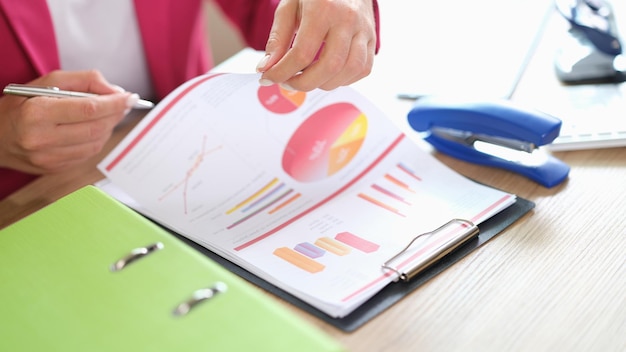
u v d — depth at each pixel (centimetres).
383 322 49
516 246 56
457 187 64
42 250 51
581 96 78
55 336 43
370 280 52
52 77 76
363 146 70
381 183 66
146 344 41
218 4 110
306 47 61
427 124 74
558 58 85
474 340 47
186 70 109
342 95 72
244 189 66
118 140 83
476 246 56
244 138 69
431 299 51
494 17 100
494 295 51
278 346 39
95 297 45
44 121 69
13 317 45
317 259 56
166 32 103
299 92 72
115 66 104
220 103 70
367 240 58
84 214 55
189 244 60
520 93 81
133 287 45
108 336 42
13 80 90
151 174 67
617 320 48
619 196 62
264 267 55
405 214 61
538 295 51
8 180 91
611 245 55
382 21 106
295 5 66
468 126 70
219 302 43
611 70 81
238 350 39
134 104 72
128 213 54
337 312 50
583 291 51
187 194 66
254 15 106
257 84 71
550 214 60
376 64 93
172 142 69
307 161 69
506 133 68
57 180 76
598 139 69
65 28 97
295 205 64
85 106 69
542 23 95
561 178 65
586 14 83
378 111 73
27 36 89
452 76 87
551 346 46
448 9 106
